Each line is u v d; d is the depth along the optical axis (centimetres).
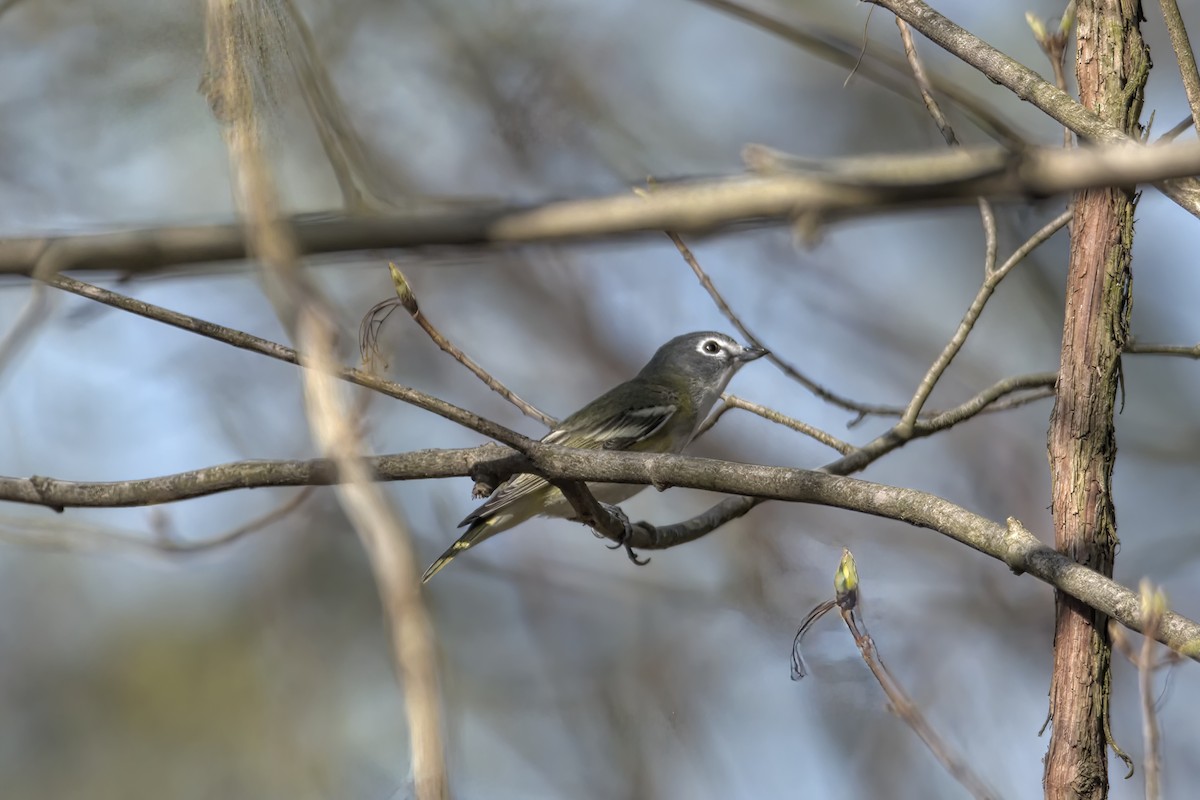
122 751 1311
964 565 1358
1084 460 608
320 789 1289
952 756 609
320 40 1423
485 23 1593
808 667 855
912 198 245
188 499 715
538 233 265
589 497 752
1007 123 658
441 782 356
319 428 389
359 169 475
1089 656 587
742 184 252
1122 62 637
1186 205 574
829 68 1695
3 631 1341
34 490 734
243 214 330
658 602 1384
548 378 1586
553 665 1352
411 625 371
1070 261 636
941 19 641
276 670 1338
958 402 1547
